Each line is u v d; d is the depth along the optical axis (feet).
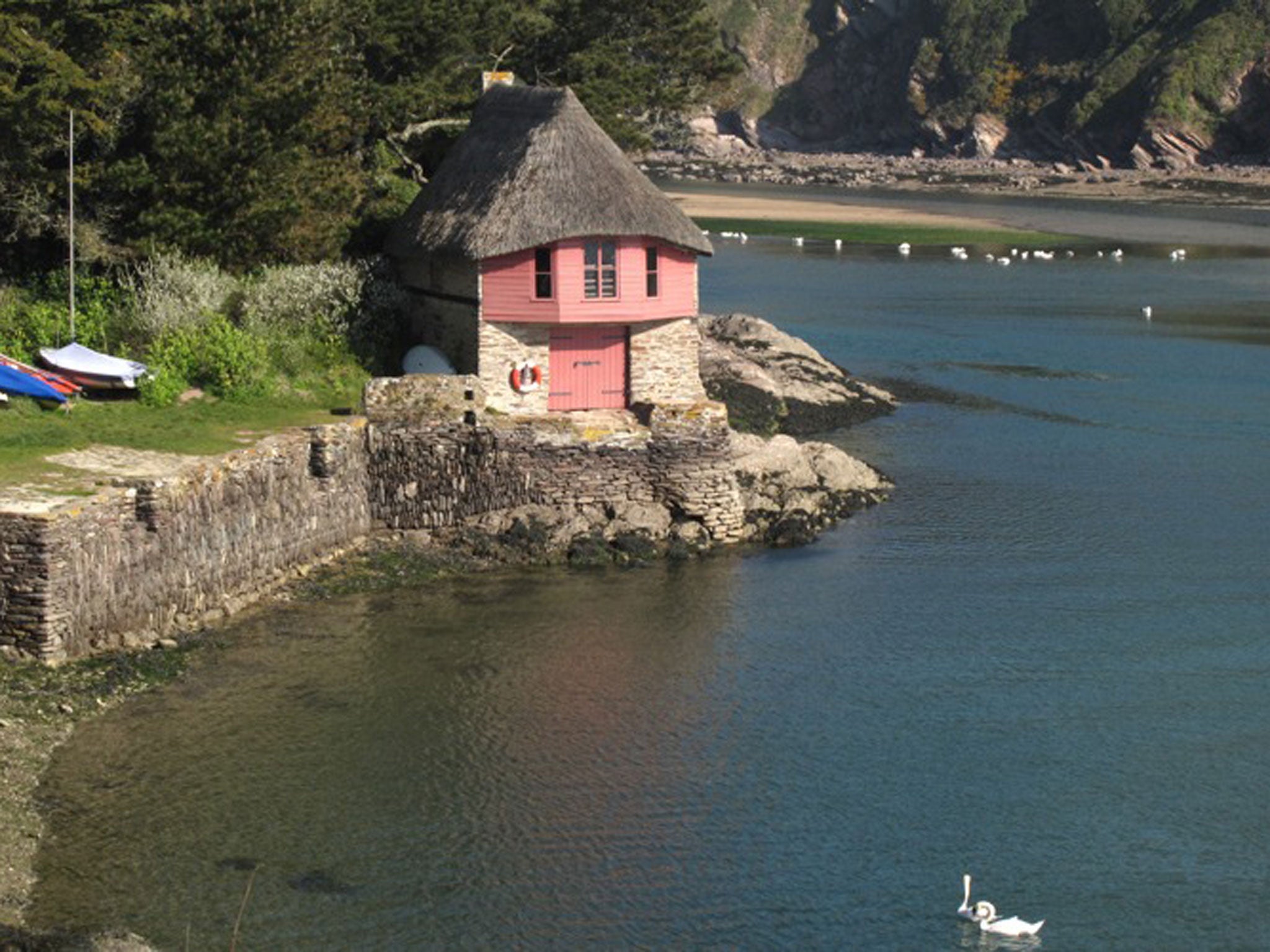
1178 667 211.41
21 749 173.99
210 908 150.51
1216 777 181.78
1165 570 248.11
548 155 268.00
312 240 295.69
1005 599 234.58
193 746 179.73
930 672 208.33
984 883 159.43
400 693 196.85
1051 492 288.92
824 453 289.33
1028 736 190.80
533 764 180.65
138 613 201.26
